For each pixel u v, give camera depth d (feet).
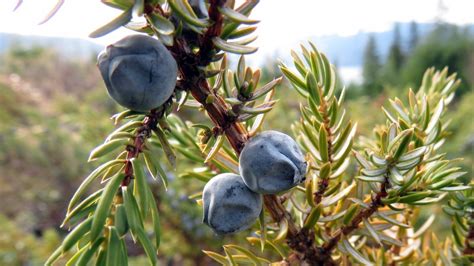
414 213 0.34
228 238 0.81
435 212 0.63
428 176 0.28
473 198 0.30
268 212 0.29
